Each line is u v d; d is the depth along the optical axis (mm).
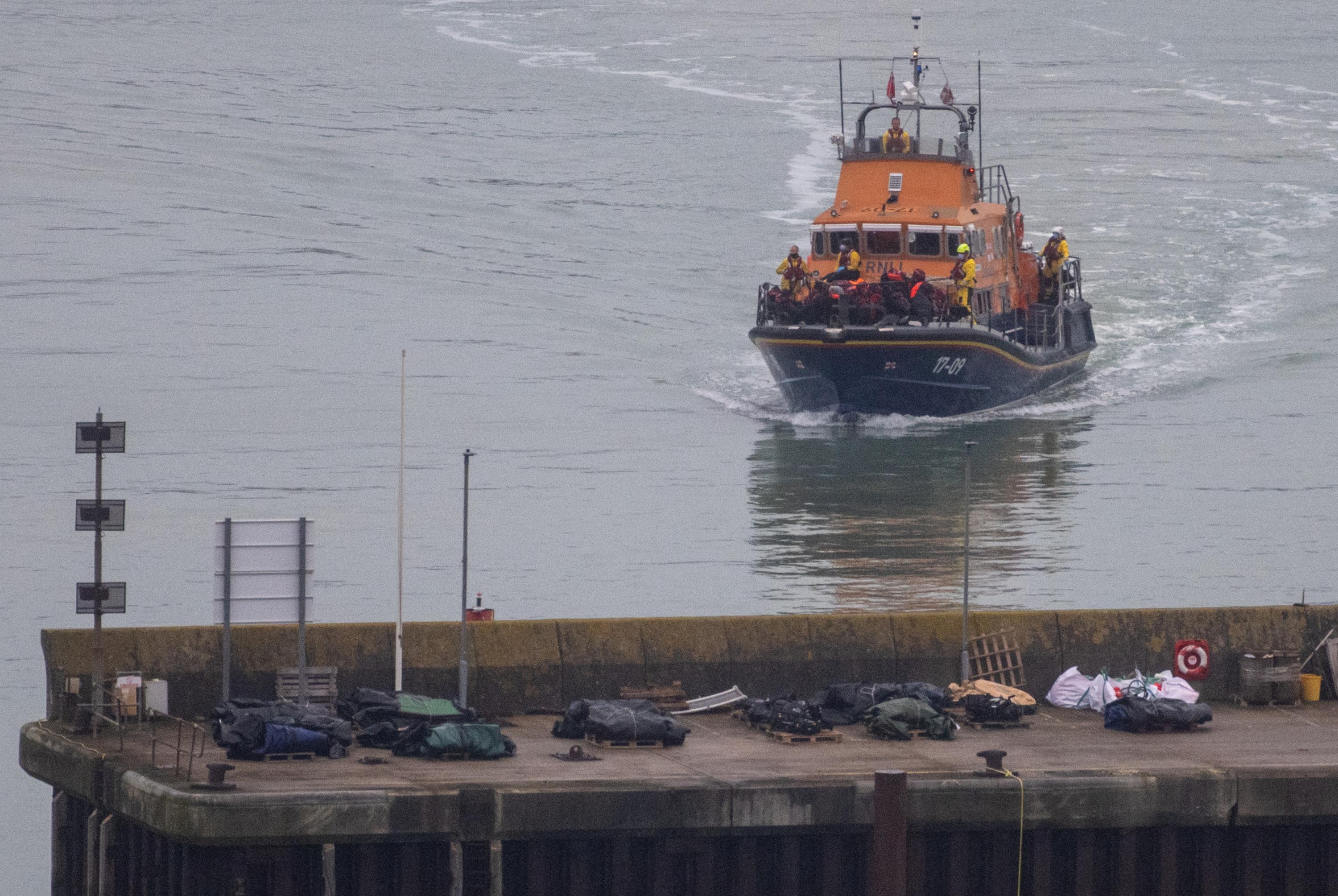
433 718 74312
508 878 67688
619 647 81188
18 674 105500
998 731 78062
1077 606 119500
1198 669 84500
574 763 71250
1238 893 72000
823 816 68312
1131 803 69562
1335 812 70875
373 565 129625
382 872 66812
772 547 135375
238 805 64562
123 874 70750
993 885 69625
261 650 78500
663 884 68250
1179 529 141750
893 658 83250
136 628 78188
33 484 151500
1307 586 125812
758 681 82188
